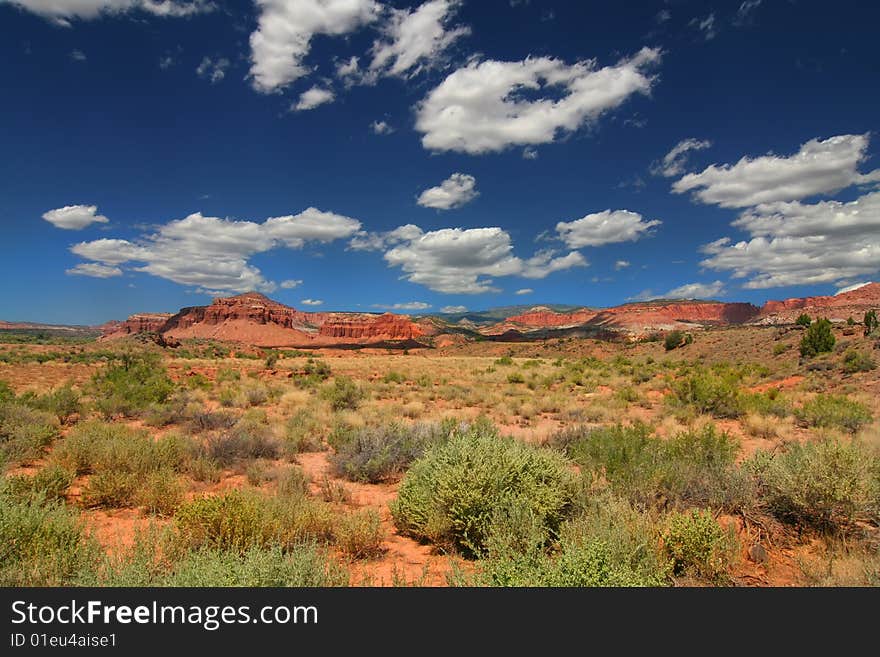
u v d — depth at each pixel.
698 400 19.98
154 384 21.48
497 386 34.00
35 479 7.57
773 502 6.60
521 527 5.25
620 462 7.87
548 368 50.09
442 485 6.09
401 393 28.80
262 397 24.14
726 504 6.76
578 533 5.16
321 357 90.50
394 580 4.73
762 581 5.02
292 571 3.95
